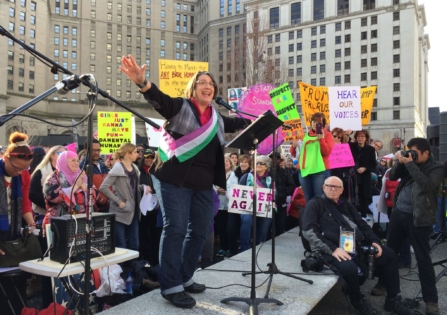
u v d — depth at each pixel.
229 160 6.69
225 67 64.69
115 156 5.10
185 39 85.25
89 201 2.39
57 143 16.89
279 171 6.59
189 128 2.90
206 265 5.12
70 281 2.99
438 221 7.29
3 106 49.12
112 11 78.12
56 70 2.62
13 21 58.50
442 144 8.10
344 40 58.84
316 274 4.00
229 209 5.36
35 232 4.07
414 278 5.14
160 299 3.12
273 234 3.74
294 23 62.91
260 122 2.75
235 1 72.81
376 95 56.47
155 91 2.63
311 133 5.22
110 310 2.88
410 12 54.19
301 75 61.91
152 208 5.42
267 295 3.21
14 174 3.19
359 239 4.26
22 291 3.33
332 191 4.35
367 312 3.77
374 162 6.76
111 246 2.99
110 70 77.62
